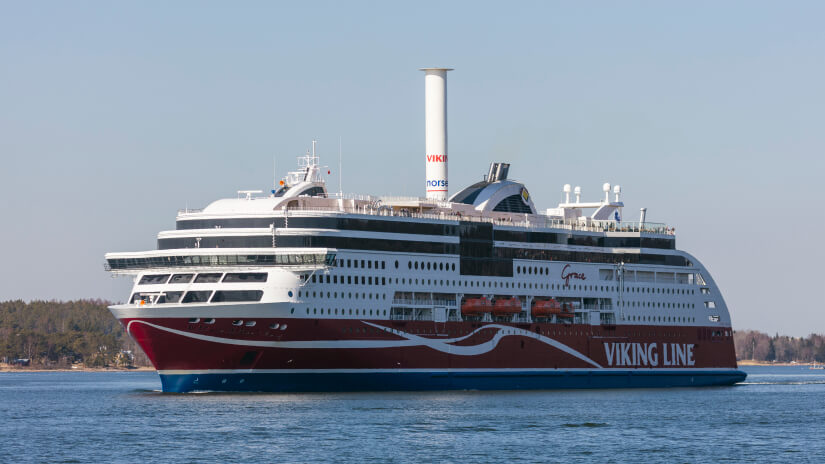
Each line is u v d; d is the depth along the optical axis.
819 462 132.50
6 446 141.00
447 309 195.12
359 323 182.38
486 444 141.38
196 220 181.38
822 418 175.62
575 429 155.38
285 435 144.62
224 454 132.88
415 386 191.00
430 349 192.38
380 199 197.62
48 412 184.50
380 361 185.38
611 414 173.62
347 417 160.00
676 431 156.38
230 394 180.12
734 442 147.00
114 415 171.50
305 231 177.25
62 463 129.12
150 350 173.62
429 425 154.62
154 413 164.00
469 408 175.12
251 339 172.62
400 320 187.88
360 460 130.12
